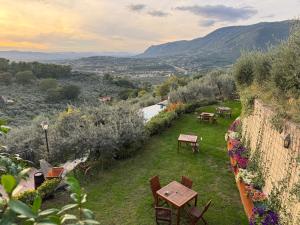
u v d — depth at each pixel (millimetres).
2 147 2320
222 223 7441
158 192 7648
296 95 6410
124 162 11469
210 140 14133
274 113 7191
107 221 7578
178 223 7141
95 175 10273
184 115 19266
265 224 5961
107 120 12562
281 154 6598
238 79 11414
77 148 10844
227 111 18766
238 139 11906
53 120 14211
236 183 9406
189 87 24594
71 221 1552
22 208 1060
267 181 7453
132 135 12258
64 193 9023
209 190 9117
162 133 15367
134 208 8188
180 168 10836
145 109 25828
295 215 5398
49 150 11680
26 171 1447
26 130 13977
